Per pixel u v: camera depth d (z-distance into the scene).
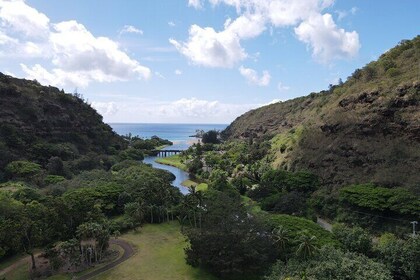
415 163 99.25
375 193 94.62
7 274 68.88
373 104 119.88
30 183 124.88
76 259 71.50
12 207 81.44
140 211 102.12
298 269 60.25
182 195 119.38
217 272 69.25
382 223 91.56
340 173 114.75
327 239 71.88
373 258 66.12
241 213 81.88
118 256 78.25
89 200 87.25
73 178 137.88
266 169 151.62
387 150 106.69
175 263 74.56
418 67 126.00
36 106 178.62
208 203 94.75
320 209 110.25
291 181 123.00
